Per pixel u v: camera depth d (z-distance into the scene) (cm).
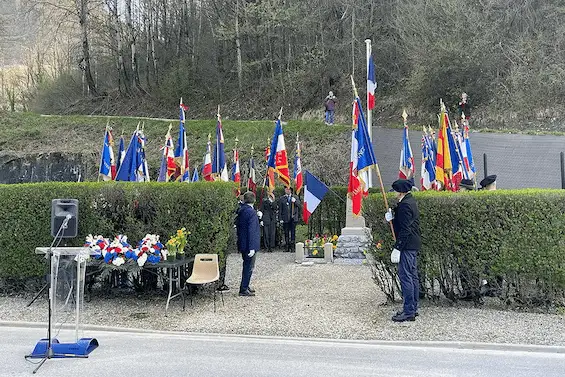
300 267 1405
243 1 4116
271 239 1778
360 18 3962
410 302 826
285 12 3928
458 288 922
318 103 3953
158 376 597
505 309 893
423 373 603
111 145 1525
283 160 1527
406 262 831
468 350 702
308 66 4081
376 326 809
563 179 1734
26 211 1040
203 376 597
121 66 4591
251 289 1067
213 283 990
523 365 632
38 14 4662
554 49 3011
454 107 3219
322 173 2755
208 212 1015
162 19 4928
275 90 4172
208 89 4466
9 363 646
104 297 1041
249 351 700
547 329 772
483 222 881
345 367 628
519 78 2988
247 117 4081
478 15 3228
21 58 5809
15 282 1061
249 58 4447
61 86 4928
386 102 3619
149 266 936
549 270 860
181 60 4644
